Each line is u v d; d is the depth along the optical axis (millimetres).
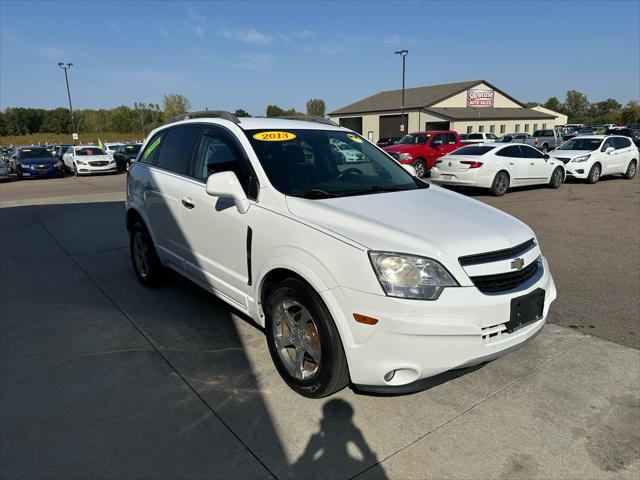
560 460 2551
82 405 3074
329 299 2725
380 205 3221
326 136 4133
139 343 3930
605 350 3725
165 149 4762
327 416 2936
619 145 16406
